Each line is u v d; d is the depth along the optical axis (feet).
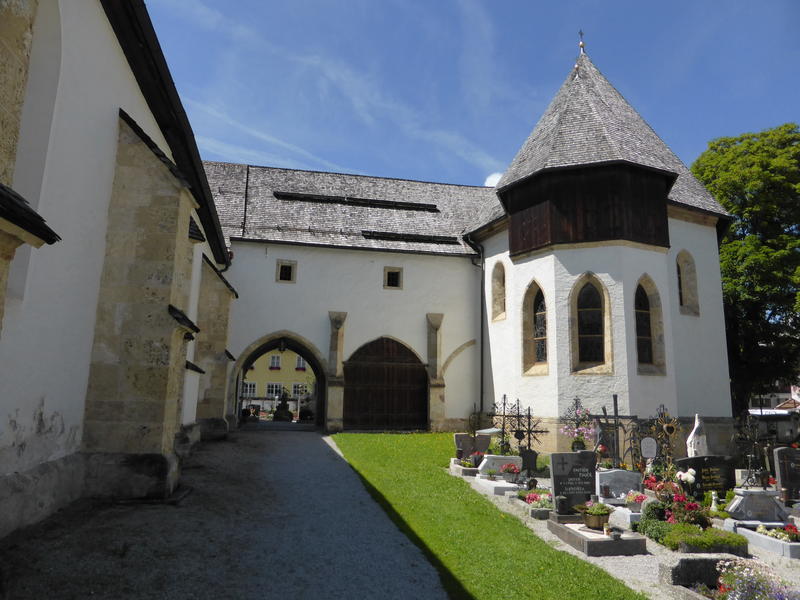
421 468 46.19
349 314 75.10
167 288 27.94
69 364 24.63
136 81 31.48
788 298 71.31
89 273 26.32
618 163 56.70
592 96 67.05
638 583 23.25
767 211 74.38
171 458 27.76
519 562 24.45
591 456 33.42
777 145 76.18
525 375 61.41
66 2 21.88
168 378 27.32
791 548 27.12
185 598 17.24
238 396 80.02
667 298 57.72
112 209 28.27
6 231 13.37
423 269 78.38
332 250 75.87
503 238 72.79
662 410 51.72
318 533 25.66
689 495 37.01
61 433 24.11
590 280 57.16
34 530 20.63
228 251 68.59
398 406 75.25
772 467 52.03
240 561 20.84
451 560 23.90
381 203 86.33
